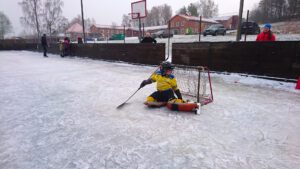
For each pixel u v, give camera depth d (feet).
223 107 14.52
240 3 27.86
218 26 73.77
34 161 8.67
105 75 27.84
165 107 14.75
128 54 38.68
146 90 19.57
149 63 35.29
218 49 25.76
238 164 8.23
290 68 20.61
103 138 10.43
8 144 10.03
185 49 28.96
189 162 8.41
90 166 8.27
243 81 22.08
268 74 22.22
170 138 10.30
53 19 116.47
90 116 13.34
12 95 18.78
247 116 12.87
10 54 68.33
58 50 62.59
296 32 64.23
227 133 10.73
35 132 11.23
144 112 13.85
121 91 19.34
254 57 22.98
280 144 9.62
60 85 22.39
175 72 17.87
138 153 9.08
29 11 115.75
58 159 8.77
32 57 56.29
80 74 28.96
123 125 11.89
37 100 17.10
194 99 16.14
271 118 12.51
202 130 11.09
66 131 11.27
